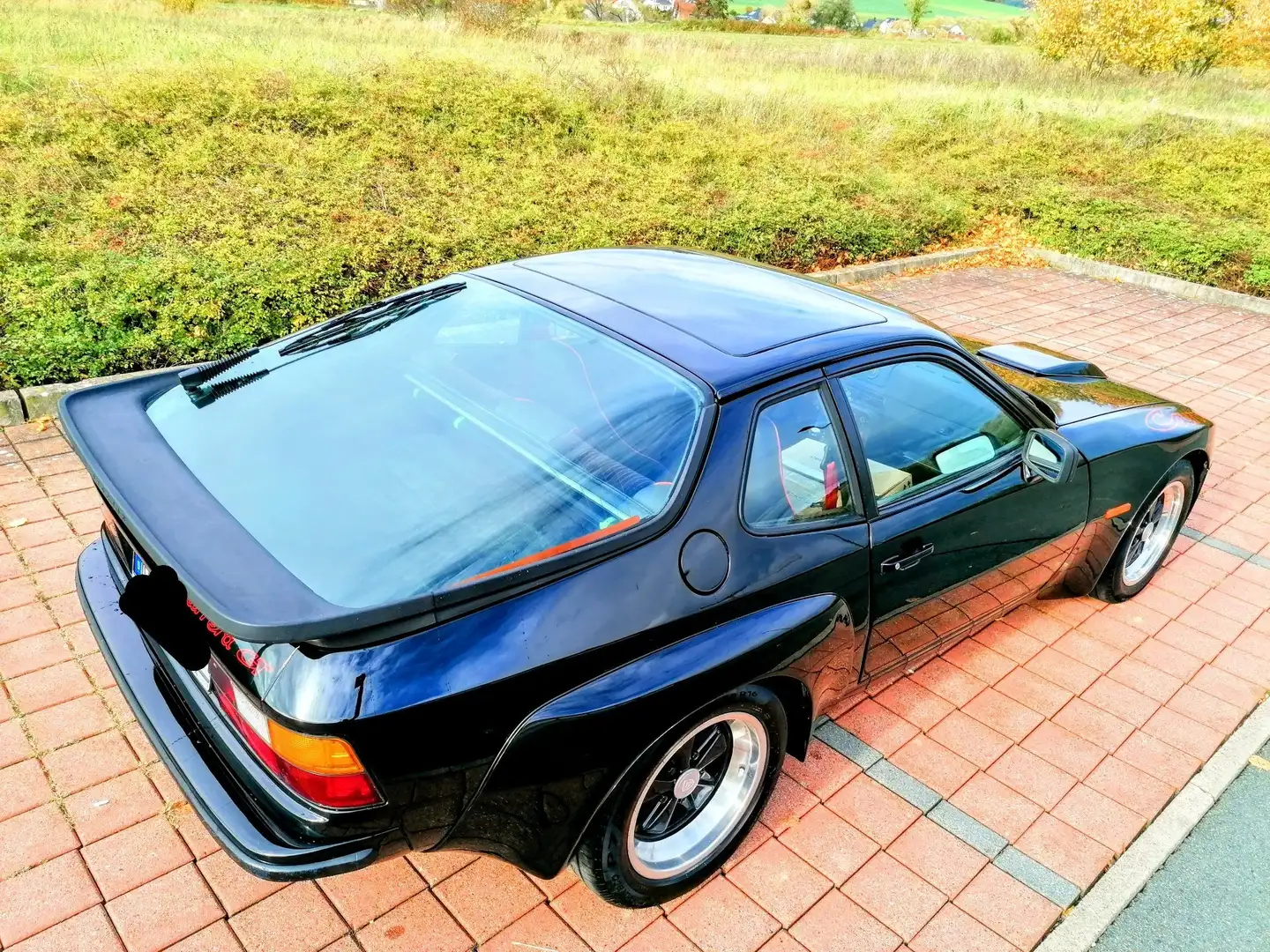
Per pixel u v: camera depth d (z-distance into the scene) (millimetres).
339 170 9305
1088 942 2645
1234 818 3139
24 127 9117
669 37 25906
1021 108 16438
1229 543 4883
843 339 2711
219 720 2133
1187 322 8750
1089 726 3480
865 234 9656
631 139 11930
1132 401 4039
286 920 2449
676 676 2188
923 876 2797
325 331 2984
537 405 2459
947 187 12016
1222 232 10469
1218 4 26453
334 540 2061
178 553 1865
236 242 7000
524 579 2006
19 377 5027
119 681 2402
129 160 8805
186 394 2658
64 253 6508
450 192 9258
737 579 2336
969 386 3072
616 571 2129
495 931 2482
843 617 2645
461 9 20375
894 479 2787
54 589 3605
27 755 2850
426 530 2102
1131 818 3082
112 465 2186
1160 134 15445
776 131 13656
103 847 2592
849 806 3020
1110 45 23719
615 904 2494
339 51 14094
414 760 1895
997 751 3314
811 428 2561
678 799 2543
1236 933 2723
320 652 1841
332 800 1872
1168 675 3807
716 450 2318
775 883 2725
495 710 1959
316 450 2354
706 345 2549
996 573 3295
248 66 11805
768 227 9328
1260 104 21281
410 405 2527
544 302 2773
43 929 2357
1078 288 9727
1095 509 3617
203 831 2676
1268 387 7141
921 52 25422
